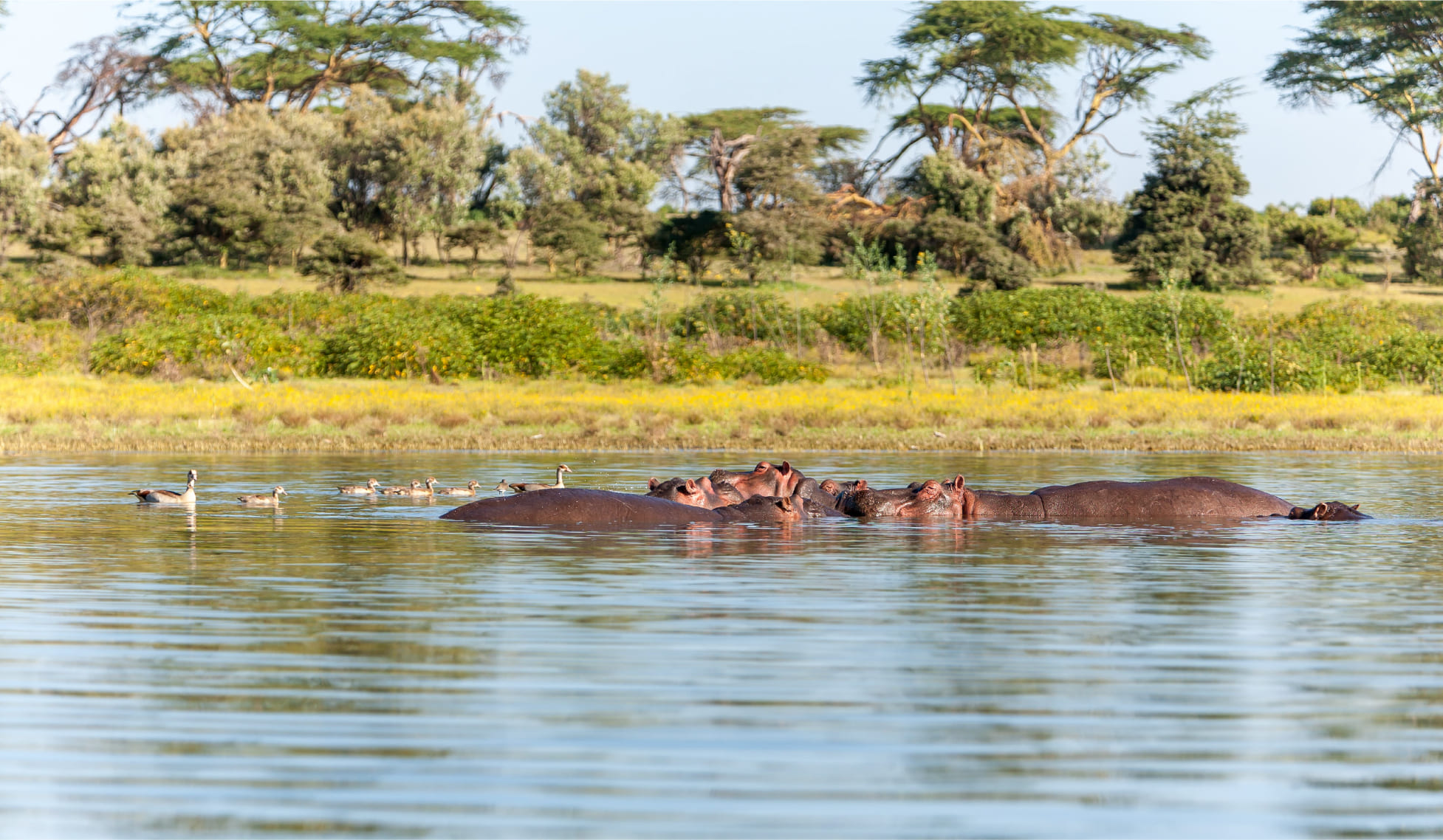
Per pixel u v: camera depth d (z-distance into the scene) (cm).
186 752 2180
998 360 17350
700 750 2191
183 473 7406
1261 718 2366
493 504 5103
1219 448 9681
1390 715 2391
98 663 2741
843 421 11125
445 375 15900
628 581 3700
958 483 5303
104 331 18388
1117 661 2766
